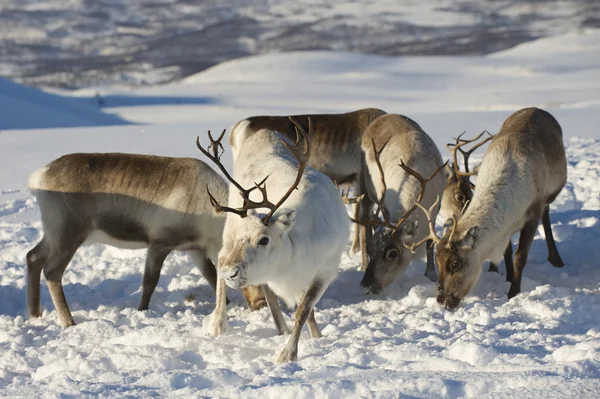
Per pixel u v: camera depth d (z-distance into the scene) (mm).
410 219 19609
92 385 11656
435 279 20469
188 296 19766
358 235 23531
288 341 14094
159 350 14062
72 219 18641
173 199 18906
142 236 19188
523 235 18391
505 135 19047
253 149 17969
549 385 10273
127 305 19484
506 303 16672
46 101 149875
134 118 172750
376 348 13352
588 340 13141
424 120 63375
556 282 19078
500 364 11727
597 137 45250
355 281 20828
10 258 24078
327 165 25672
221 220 19156
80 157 18984
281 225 13727
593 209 26656
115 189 18844
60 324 17844
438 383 10555
